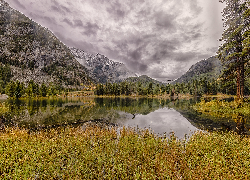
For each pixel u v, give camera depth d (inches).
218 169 195.8
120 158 241.1
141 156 250.1
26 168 211.6
